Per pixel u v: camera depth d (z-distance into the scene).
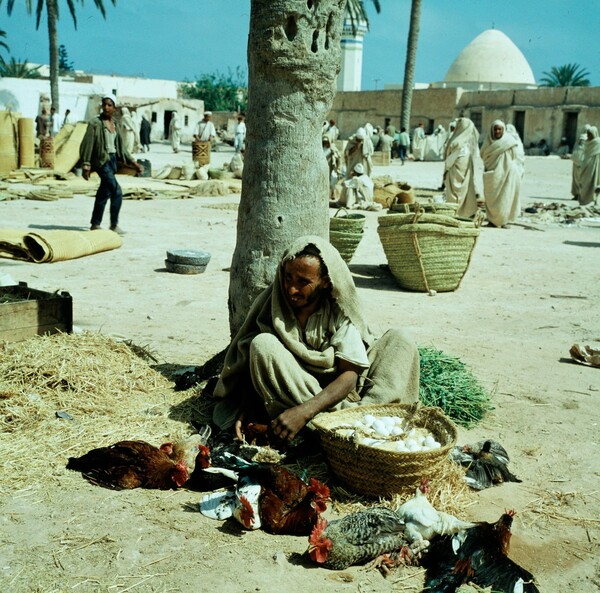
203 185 20.66
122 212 16.28
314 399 4.34
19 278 9.33
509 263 12.09
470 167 15.90
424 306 8.92
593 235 15.92
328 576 3.42
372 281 10.38
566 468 4.70
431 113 55.50
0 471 4.16
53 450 4.43
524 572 3.40
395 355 4.81
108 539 3.61
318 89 5.39
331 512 3.96
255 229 5.49
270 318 4.72
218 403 5.01
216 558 3.50
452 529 3.60
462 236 9.52
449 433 4.20
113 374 5.48
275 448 4.59
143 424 4.87
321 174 5.54
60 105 49.69
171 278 9.79
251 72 5.45
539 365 6.78
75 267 10.26
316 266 4.41
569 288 10.27
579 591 3.44
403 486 3.96
